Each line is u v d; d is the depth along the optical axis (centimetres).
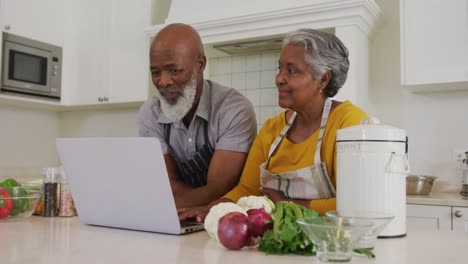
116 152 105
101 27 337
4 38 303
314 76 129
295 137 140
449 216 221
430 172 272
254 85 316
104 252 86
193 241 97
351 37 251
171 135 166
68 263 77
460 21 238
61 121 393
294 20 262
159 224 105
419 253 86
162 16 338
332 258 77
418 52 247
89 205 115
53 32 338
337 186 105
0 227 115
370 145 100
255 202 103
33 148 368
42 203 135
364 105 272
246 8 276
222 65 329
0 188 124
